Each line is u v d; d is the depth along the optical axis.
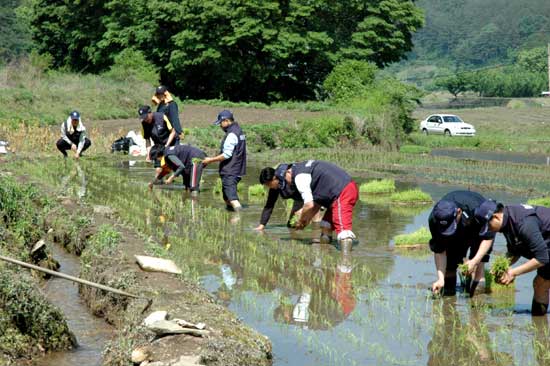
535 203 16.61
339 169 12.80
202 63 52.31
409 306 9.77
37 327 7.91
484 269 10.87
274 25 51.91
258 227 14.11
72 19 58.31
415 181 22.97
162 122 18.38
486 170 26.11
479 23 167.62
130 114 40.31
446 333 8.73
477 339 8.50
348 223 12.77
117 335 8.52
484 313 9.48
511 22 162.12
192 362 6.95
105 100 40.78
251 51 53.25
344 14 55.78
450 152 37.69
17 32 69.44
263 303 9.81
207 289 10.39
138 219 14.64
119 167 24.12
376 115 37.06
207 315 8.29
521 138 46.03
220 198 18.02
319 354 8.02
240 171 16.47
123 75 48.25
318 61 53.88
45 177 19.50
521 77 107.19
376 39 54.75
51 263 11.16
